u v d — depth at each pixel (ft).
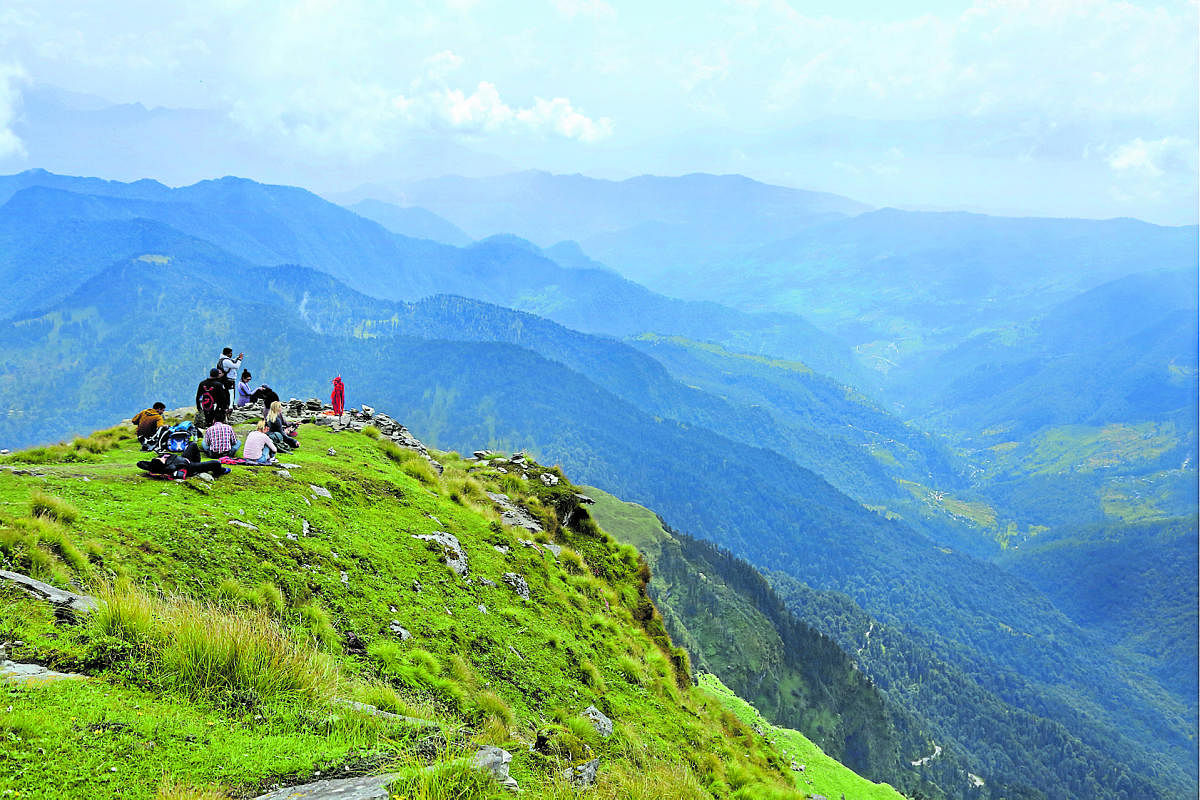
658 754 53.42
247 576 41.45
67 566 32.71
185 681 26.27
